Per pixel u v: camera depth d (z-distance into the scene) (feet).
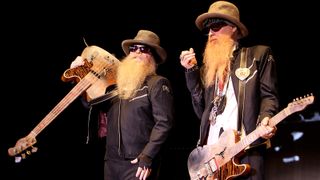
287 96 14.79
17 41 16.34
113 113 11.39
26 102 16.47
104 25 16.20
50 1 16.19
